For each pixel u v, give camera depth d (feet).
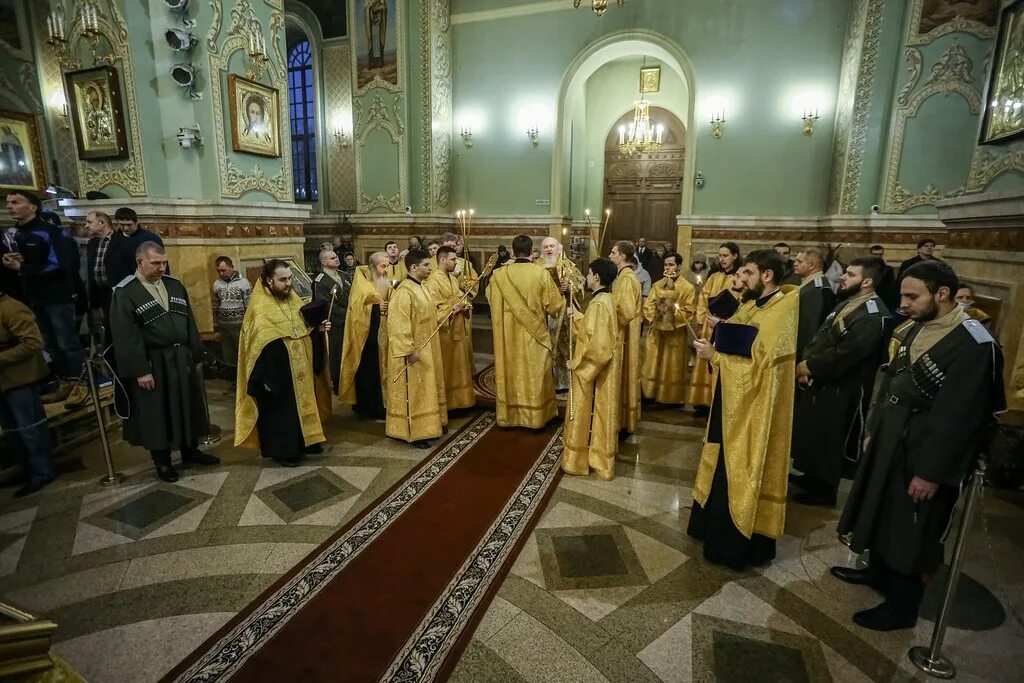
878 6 22.36
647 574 8.01
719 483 8.01
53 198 18.75
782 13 25.07
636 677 6.13
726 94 26.30
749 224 26.58
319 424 11.86
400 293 11.89
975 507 5.96
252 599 7.37
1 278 13.04
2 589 7.55
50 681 3.67
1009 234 11.28
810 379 9.96
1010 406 11.05
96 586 7.63
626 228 35.73
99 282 14.23
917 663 6.34
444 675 6.10
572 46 28.35
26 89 24.61
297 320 11.46
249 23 18.08
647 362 16.19
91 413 12.88
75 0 16.08
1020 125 11.85
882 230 23.36
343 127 31.63
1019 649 6.62
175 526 9.19
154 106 16.43
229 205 17.62
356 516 9.52
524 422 13.46
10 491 10.48
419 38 28.50
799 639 6.75
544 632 6.81
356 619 6.98
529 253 13.07
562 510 9.83
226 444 12.84
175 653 6.40
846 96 23.93
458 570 8.02
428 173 29.68
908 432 6.54
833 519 9.68
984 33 20.80
